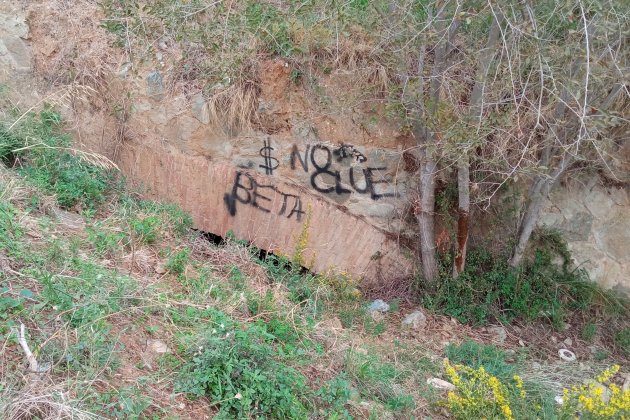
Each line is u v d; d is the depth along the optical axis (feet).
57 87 20.49
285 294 17.40
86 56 20.34
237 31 16.08
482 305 20.04
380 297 20.39
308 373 13.70
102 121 20.39
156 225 17.54
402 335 18.35
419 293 20.51
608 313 21.39
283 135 20.27
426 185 19.39
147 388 11.22
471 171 19.72
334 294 19.07
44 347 10.78
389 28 16.38
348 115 20.07
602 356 19.61
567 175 21.25
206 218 20.39
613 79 15.52
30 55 20.67
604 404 13.33
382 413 13.16
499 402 13.70
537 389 16.17
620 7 14.35
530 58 14.14
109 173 19.66
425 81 17.48
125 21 15.88
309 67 19.63
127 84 20.04
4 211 14.73
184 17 15.39
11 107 19.98
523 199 20.77
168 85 19.81
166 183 20.34
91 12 20.80
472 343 17.78
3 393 9.61
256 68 19.60
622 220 21.99
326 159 20.44
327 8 16.05
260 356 12.15
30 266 13.12
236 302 15.26
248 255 18.98
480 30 16.79
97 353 11.13
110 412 10.21
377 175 20.62
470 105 16.33
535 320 20.53
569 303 21.29
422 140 18.72
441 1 15.10
